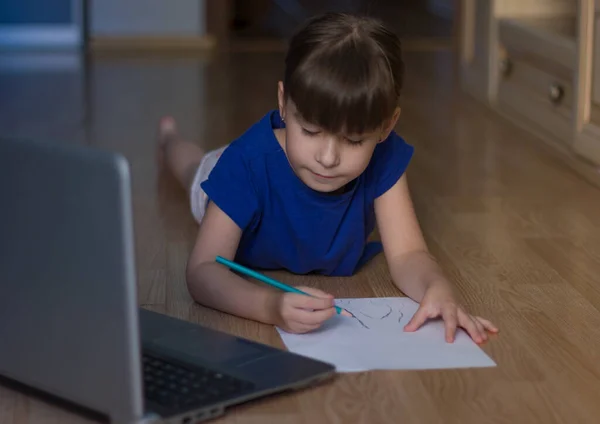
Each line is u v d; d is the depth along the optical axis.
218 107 3.44
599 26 2.47
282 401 1.26
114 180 1.03
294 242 1.69
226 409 1.24
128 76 4.01
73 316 1.11
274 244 1.69
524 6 3.36
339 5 5.89
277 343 1.44
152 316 1.47
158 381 1.22
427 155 2.79
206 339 1.38
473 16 3.62
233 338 1.38
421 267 1.63
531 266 1.86
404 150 1.69
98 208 1.05
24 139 1.12
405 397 1.29
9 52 4.44
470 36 3.67
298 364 1.31
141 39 4.69
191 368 1.27
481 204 2.30
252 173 1.61
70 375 1.14
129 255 1.04
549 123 2.89
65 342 1.13
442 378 1.34
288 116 1.42
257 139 1.62
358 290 1.69
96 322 1.09
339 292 1.68
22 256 1.15
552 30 2.98
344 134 1.37
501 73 3.34
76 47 4.61
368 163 1.54
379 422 1.22
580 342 1.49
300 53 1.39
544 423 1.23
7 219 1.16
